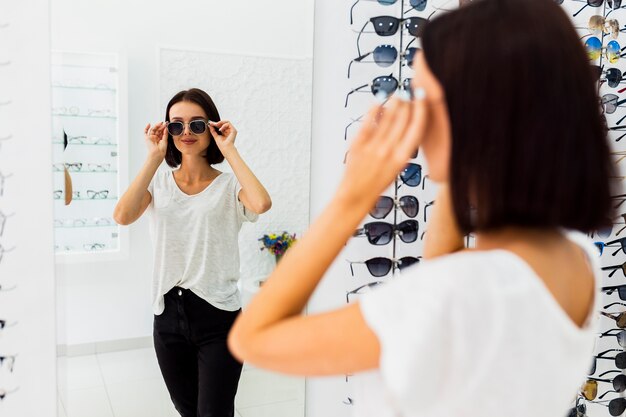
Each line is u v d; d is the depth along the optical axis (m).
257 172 1.13
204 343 1.10
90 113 0.99
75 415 1.03
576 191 0.41
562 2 1.29
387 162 0.43
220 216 1.08
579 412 1.44
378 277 1.24
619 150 1.38
